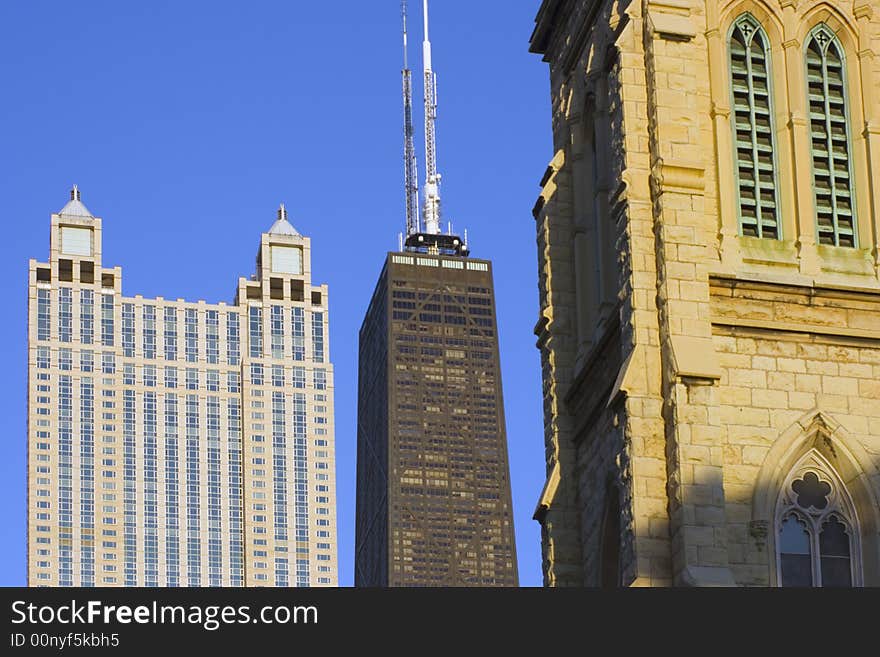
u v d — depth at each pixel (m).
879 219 88.75
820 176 89.88
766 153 89.88
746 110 90.25
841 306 86.62
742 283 86.06
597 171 95.19
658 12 90.19
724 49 90.69
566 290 97.12
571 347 96.00
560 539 92.56
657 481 82.81
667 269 85.25
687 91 88.75
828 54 92.31
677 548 81.00
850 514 83.38
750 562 81.12
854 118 90.81
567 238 98.00
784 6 91.88
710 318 84.88
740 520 81.75
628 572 82.44
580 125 98.44
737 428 83.62
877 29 92.19
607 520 88.19
